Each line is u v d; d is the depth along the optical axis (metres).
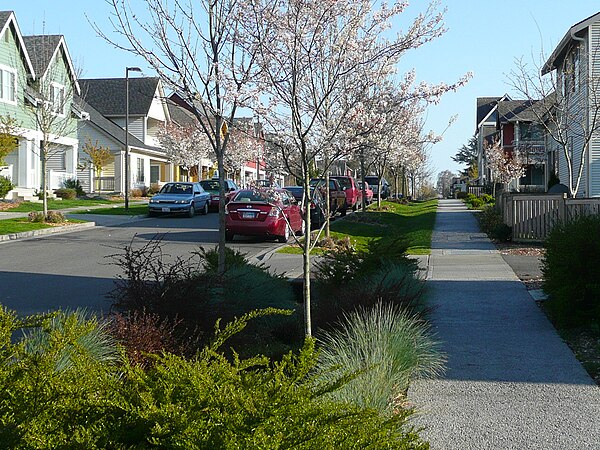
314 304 10.30
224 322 7.97
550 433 5.59
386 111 8.27
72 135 40.25
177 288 7.84
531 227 20.33
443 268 15.48
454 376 7.22
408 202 53.69
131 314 7.57
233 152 10.59
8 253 19.39
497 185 43.00
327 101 8.20
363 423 3.50
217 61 9.12
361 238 24.14
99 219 30.53
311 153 8.41
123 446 3.25
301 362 3.92
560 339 8.83
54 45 36.19
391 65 8.72
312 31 7.81
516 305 11.01
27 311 11.34
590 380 7.03
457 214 34.72
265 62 7.93
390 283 9.90
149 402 3.36
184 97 9.77
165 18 9.27
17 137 29.86
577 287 9.17
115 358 6.47
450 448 5.29
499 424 5.80
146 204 40.09
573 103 26.78
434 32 8.40
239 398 3.35
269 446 3.08
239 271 10.12
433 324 9.67
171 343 7.06
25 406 3.49
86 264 17.31
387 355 6.51
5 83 32.59
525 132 43.12
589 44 25.08
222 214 10.32
